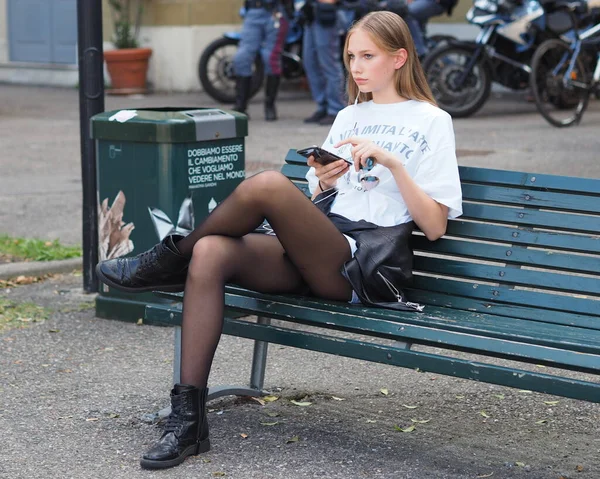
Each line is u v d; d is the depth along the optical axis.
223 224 3.73
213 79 16.94
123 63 16.72
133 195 5.32
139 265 3.90
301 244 3.71
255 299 3.86
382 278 3.74
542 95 12.74
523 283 3.87
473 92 13.04
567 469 3.69
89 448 3.86
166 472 3.62
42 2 18.88
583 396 3.20
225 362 4.88
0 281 6.37
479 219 4.04
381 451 3.83
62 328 5.41
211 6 17.22
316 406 4.30
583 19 12.49
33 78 19.09
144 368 4.79
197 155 5.29
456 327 3.49
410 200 3.80
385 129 4.00
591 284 3.75
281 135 12.03
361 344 3.59
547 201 3.93
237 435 3.96
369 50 3.97
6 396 4.41
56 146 11.92
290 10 13.20
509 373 3.30
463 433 4.02
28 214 8.43
